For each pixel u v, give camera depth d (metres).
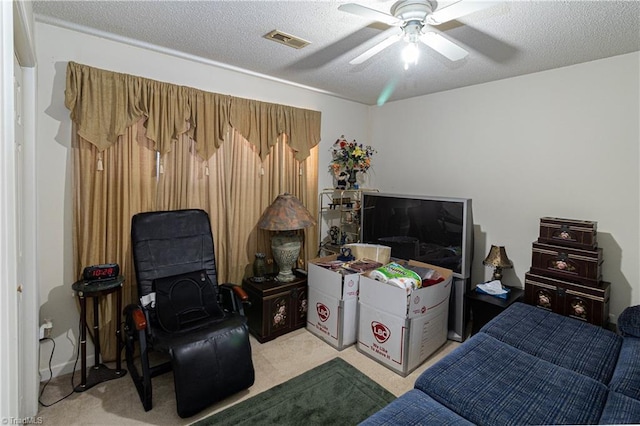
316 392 2.25
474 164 3.44
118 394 2.20
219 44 2.49
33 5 1.97
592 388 1.57
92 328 2.47
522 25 2.06
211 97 2.90
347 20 2.08
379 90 3.65
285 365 2.57
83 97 2.31
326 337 2.96
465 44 2.36
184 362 1.96
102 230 2.47
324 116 3.88
